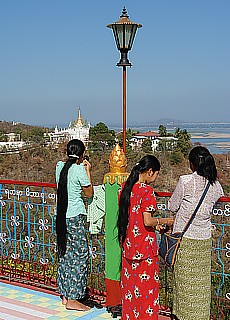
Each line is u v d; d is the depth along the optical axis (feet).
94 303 20.97
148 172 17.53
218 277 19.27
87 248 20.48
